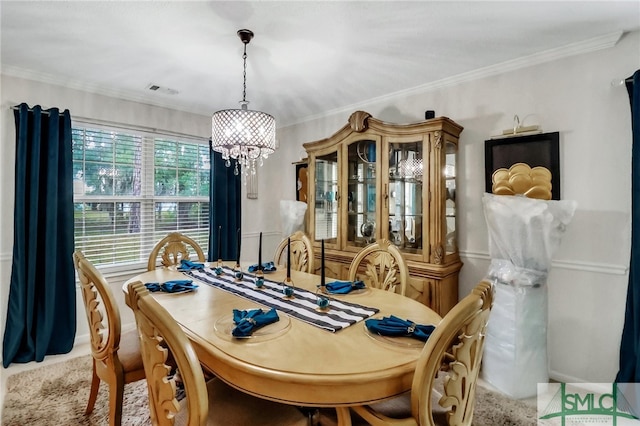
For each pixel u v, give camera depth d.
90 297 1.47
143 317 0.90
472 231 2.59
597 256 2.05
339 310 1.50
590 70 2.06
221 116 2.01
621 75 1.97
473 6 1.67
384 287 1.98
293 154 4.06
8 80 2.43
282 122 4.08
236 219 3.76
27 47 2.11
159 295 1.73
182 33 1.93
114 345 1.43
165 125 3.31
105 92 2.88
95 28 1.87
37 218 2.45
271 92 2.99
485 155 2.47
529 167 2.10
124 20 1.79
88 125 2.82
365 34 1.95
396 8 1.68
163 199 3.32
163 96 3.10
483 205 2.35
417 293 2.51
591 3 1.65
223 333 1.23
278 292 1.80
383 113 3.12
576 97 2.12
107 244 2.96
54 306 2.51
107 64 2.38
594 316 2.06
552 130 2.20
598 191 2.04
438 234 2.43
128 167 3.10
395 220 2.73
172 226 3.40
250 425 1.09
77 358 2.48
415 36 1.98
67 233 2.61
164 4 1.64
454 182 2.62
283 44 2.07
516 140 2.32
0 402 1.90
